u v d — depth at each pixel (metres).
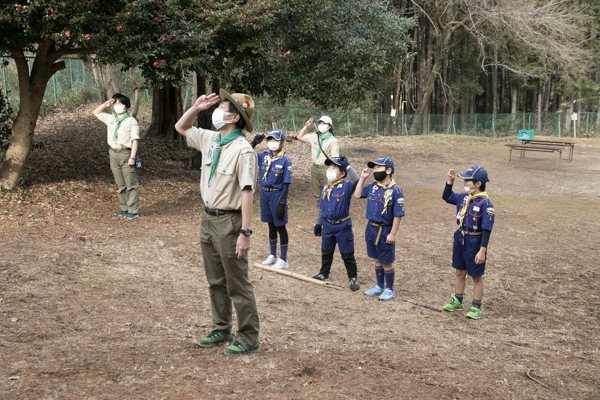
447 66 38.50
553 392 4.34
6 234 7.51
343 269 7.82
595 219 11.97
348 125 29.20
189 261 7.42
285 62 13.41
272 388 3.80
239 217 4.05
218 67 11.20
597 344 5.62
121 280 6.35
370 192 6.60
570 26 31.34
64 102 20.28
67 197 9.91
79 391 3.55
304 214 11.12
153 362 4.11
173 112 16.53
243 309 4.29
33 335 4.52
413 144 24.80
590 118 37.72
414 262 8.40
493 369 4.72
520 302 6.90
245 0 10.80
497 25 31.50
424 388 4.10
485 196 6.08
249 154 3.91
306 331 5.31
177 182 12.90
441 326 5.87
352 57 12.99
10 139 10.48
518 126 36.59
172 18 9.70
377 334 5.41
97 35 8.66
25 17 7.94
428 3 32.81
